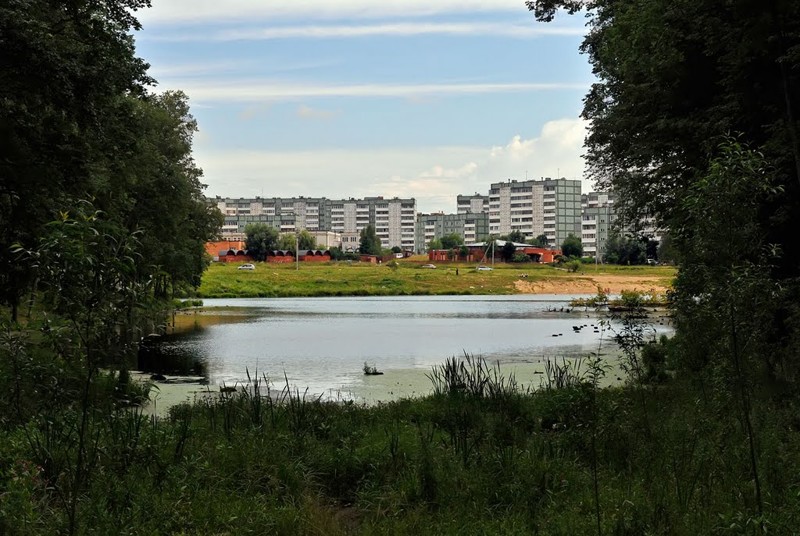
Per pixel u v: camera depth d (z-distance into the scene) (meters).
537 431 12.70
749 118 17.48
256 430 11.38
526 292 107.56
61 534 6.78
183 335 42.38
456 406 14.41
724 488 8.41
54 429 8.65
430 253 169.25
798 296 12.56
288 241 168.75
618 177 25.50
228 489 8.73
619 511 7.55
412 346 35.66
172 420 12.77
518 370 25.50
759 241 7.54
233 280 106.31
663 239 26.39
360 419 13.98
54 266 6.12
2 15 17.27
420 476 9.16
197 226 57.00
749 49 16.34
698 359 9.98
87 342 6.53
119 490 7.98
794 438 9.87
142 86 22.47
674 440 10.34
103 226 6.37
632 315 14.16
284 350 33.97
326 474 9.94
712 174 7.45
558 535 7.23
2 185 19.00
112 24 21.64
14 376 7.89
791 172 16.11
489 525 7.71
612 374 22.48
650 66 19.28
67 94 18.69
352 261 165.12
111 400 10.05
